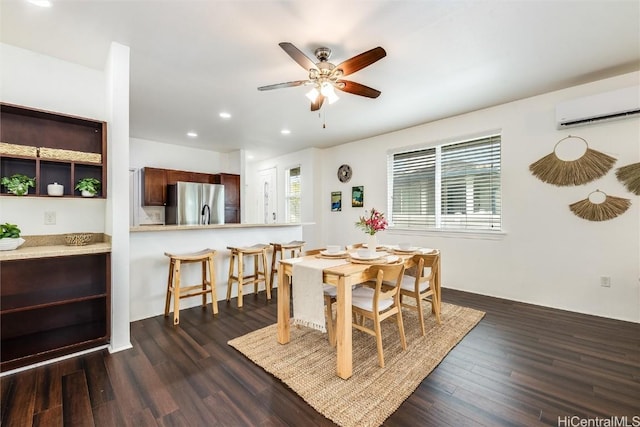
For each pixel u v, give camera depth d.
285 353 2.20
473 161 3.90
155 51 2.38
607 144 2.88
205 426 1.46
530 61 2.55
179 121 4.21
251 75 2.81
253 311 3.17
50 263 2.44
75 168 2.53
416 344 2.35
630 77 2.77
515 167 3.48
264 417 1.53
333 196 5.76
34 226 2.36
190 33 2.14
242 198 6.04
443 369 1.99
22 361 1.95
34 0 1.77
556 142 3.18
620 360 2.09
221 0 1.79
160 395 1.70
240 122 4.26
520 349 2.27
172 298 3.15
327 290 2.46
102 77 2.69
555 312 3.09
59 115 2.24
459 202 4.04
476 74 2.79
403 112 3.84
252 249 3.43
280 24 2.04
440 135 4.16
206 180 5.80
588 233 3.01
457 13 1.92
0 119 2.21
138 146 5.21
